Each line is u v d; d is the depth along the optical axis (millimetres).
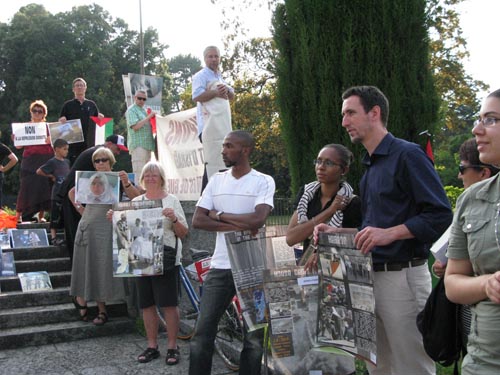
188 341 5941
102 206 6129
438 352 2496
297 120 5113
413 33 4773
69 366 5145
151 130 8688
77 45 38031
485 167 3111
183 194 7609
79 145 9227
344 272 2857
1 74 37094
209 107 6566
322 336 3031
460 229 2133
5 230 7664
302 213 3621
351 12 4758
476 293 1966
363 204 3051
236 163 3969
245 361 4004
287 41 5211
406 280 2873
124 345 5832
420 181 2730
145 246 5016
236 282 3576
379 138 2941
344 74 4762
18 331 5922
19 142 8711
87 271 6031
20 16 37875
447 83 18609
